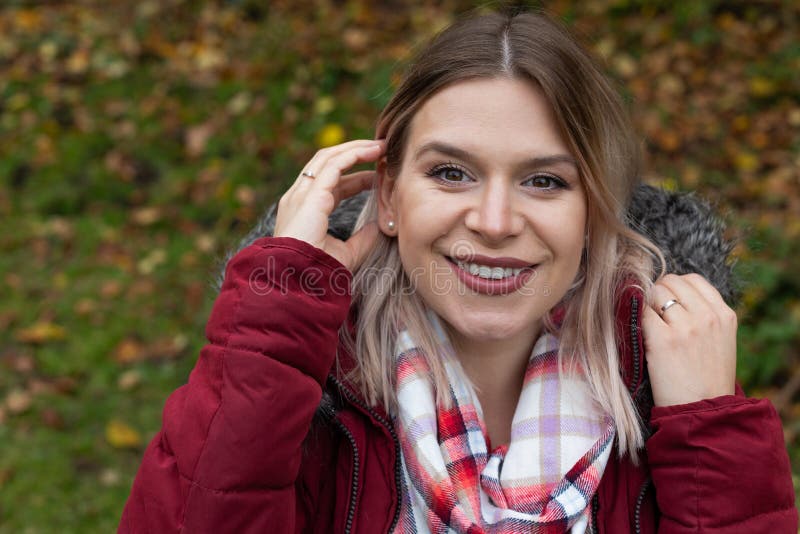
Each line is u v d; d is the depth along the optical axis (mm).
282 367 1253
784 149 3963
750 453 1261
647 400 1418
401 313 1454
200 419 1260
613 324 1413
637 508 1350
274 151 4020
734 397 1294
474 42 1274
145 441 2979
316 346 1284
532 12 1383
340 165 1408
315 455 1393
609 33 4543
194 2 4988
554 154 1260
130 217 3885
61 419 3041
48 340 3354
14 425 3023
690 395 1320
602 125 1320
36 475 2842
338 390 1381
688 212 1529
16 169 4145
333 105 4109
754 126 4078
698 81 4293
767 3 4637
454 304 1316
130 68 4629
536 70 1235
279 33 4648
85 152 4168
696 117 4113
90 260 3697
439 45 1324
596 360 1405
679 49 4426
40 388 3152
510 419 1517
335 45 4477
